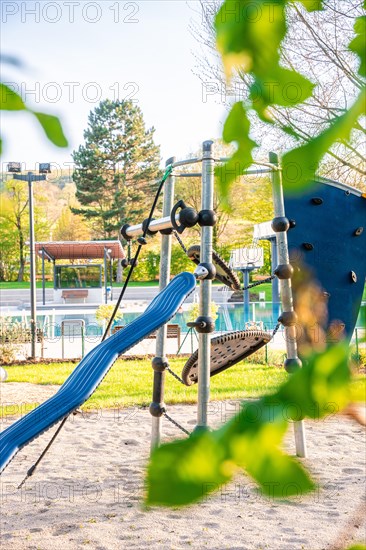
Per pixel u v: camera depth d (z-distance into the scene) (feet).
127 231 21.21
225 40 1.70
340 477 18.52
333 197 19.69
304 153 1.61
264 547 13.92
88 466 20.53
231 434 1.57
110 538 14.61
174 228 17.95
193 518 15.85
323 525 15.01
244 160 1.85
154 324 13.21
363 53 1.59
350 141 1.58
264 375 39.24
